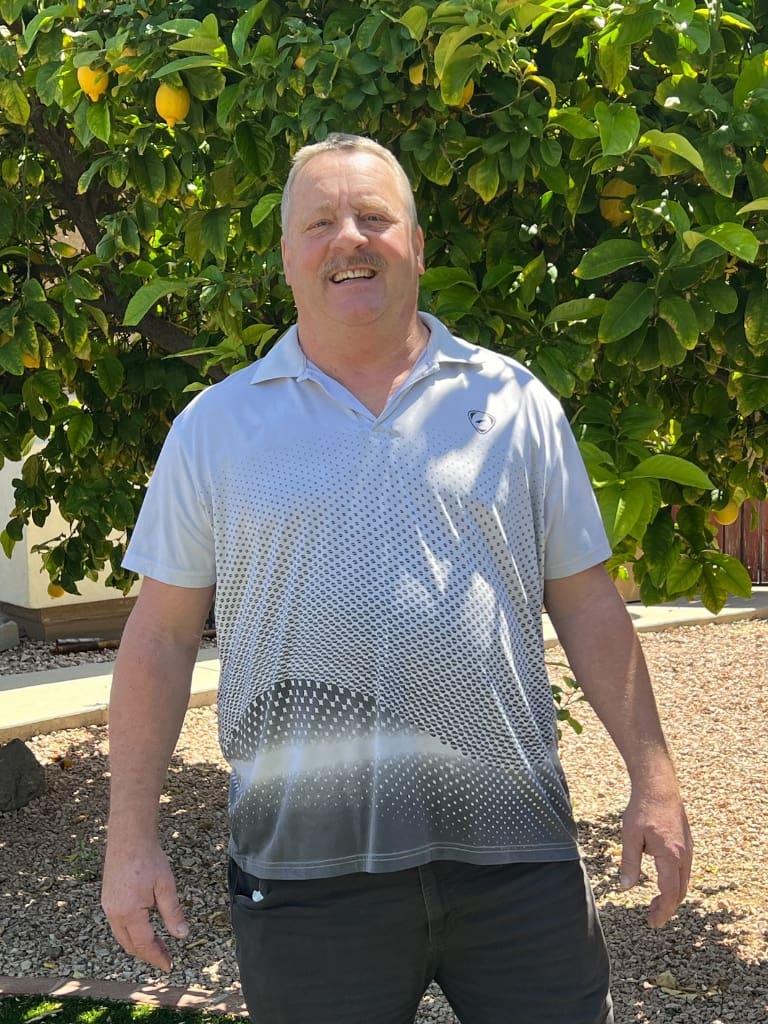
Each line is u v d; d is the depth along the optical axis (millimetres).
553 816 1984
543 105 2627
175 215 3939
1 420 3938
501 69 2443
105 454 4293
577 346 2594
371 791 1886
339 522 1897
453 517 1920
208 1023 3492
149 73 2744
